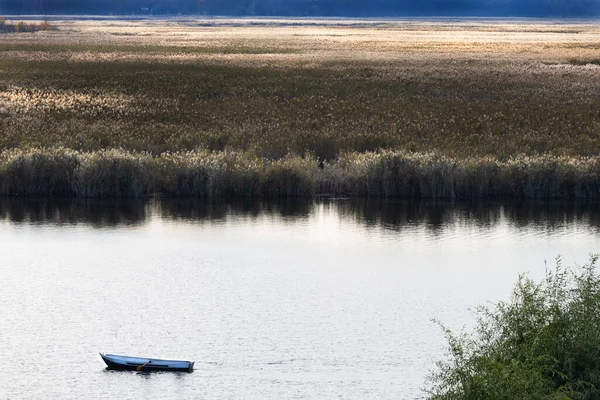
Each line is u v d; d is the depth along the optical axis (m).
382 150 158.88
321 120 196.25
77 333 86.75
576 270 107.06
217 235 124.81
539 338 65.94
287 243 120.88
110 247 118.19
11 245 118.56
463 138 178.00
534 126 192.12
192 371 78.00
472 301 97.06
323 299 97.56
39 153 149.25
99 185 147.00
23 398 72.94
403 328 88.69
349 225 131.00
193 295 98.62
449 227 130.25
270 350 82.75
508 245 120.50
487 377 59.44
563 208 142.38
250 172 149.50
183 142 171.62
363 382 76.06
